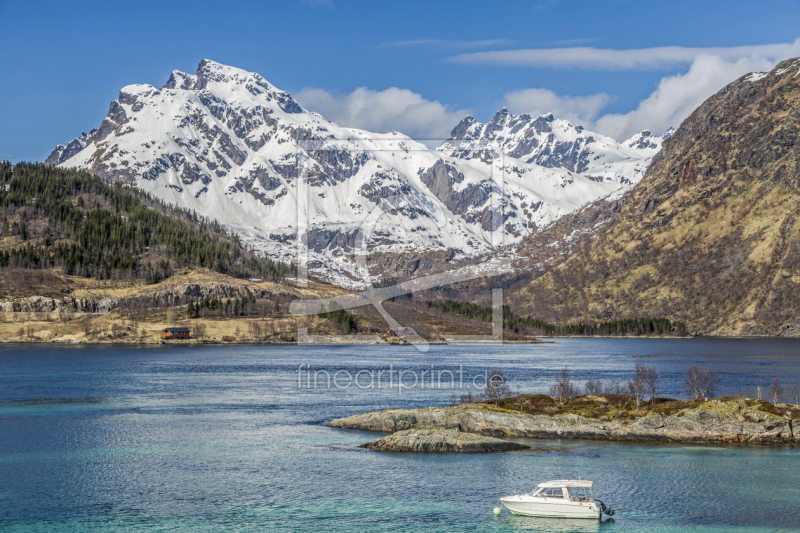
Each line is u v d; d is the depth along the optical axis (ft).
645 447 372.38
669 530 244.63
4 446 366.84
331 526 245.86
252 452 353.51
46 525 243.19
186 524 245.86
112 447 364.38
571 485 263.29
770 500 277.23
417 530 243.40
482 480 304.30
